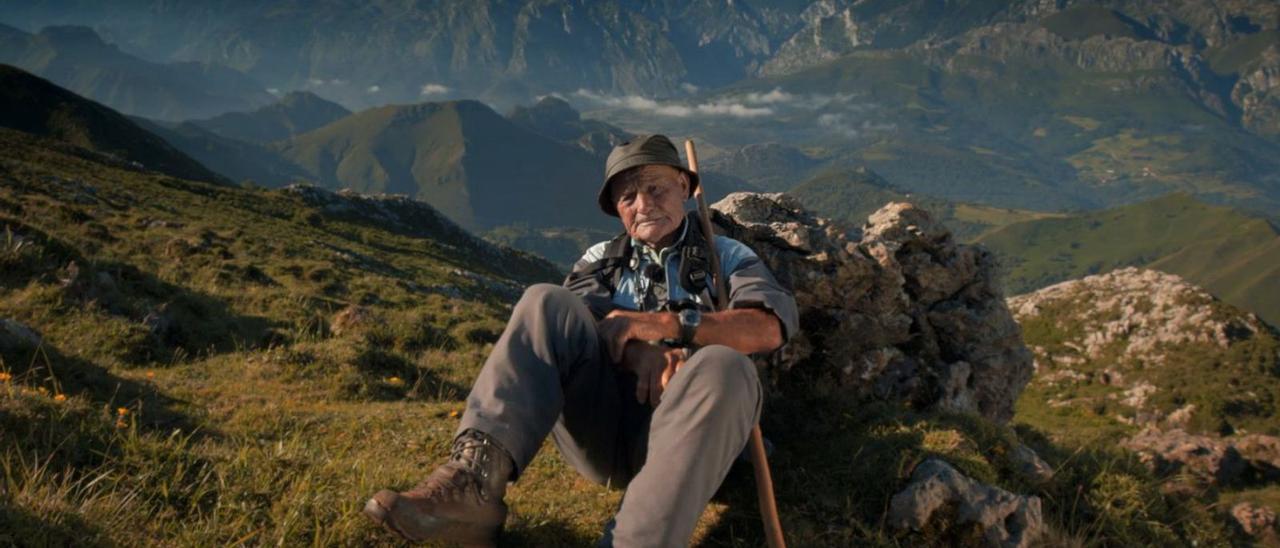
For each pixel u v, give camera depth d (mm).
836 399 5672
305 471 3865
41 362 7070
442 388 12469
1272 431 61844
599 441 3559
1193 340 74562
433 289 35875
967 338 6641
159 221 30547
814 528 4180
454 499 2828
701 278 3738
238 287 20312
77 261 13320
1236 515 7082
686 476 2859
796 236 5945
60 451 3590
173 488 3479
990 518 4391
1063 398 72375
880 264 6051
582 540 3705
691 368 2973
